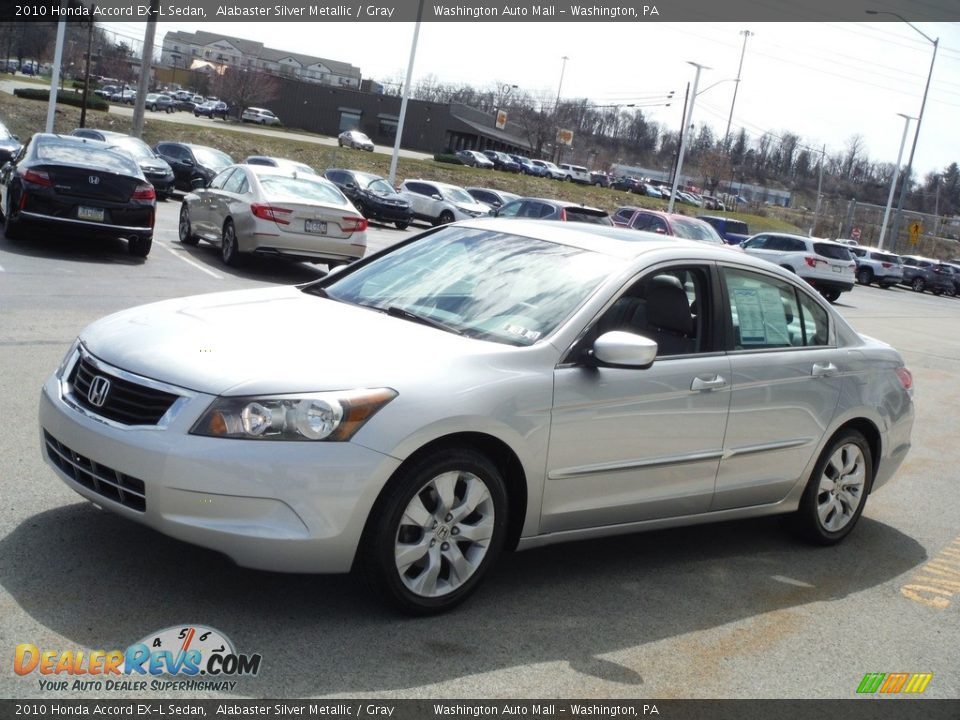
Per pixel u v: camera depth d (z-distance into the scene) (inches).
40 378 272.4
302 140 3147.1
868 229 3491.6
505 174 2928.2
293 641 141.3
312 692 128.6
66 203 530.9
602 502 173.6
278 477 137.6
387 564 146.5
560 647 151.9
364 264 203.8
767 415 197.8
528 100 4466.0
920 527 249.8
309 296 187.6
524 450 158.6
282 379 142.0
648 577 188.1
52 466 157.2
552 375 162.6
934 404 448.5
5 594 144.7
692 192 3833.7
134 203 549.0
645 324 179.9
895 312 1076.5
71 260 522.0
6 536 165.0
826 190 5285.4
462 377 153.0
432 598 153.4
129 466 140.0
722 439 189.8
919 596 198.2
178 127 2385.6
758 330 201.0
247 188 590.9
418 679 135.5
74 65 3959.2
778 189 5265.8
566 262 185.2
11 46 3932.1
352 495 140.7
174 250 638.5
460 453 151.8
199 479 136.6
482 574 159.0
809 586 196.2
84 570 155.6
